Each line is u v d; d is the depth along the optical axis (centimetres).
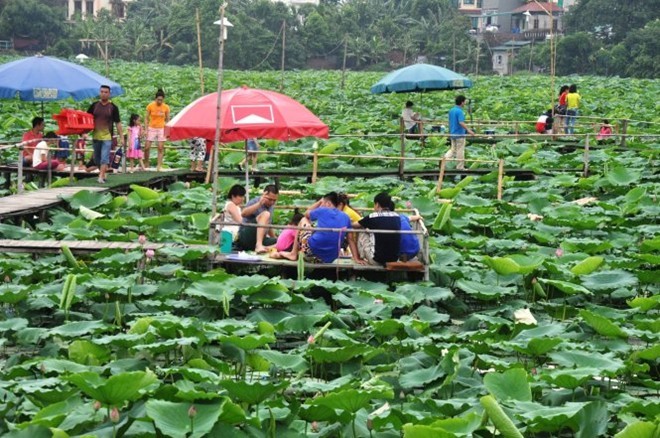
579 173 2744
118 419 918
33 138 2420
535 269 1512
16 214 1859
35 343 1217
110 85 2406
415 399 1027
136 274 1469
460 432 907
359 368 1143
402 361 1162
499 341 1262
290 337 1325
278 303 1354
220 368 1097
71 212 2003
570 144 3244
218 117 1650
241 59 8656
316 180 2480
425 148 3133
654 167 2862
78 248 1530
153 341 1148
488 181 2539
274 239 1655
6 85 2311
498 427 908
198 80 6444
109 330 1236
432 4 10112
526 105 4991
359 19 9981
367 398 952
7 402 994
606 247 1727
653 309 1440
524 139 3366
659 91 6303
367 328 1282
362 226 1550
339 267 1529
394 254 1540
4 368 1162
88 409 953
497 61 9950
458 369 1081
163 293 1391
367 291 1390
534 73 9356
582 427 965
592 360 1105
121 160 2427
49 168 2275
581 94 5753
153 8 9969
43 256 1578
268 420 955
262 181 2509
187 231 1852
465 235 1884
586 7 8931
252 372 1152
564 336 1271
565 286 1399
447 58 9438
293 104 1780
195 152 2455
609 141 3353
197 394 912
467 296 1553
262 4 9144
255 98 1753
